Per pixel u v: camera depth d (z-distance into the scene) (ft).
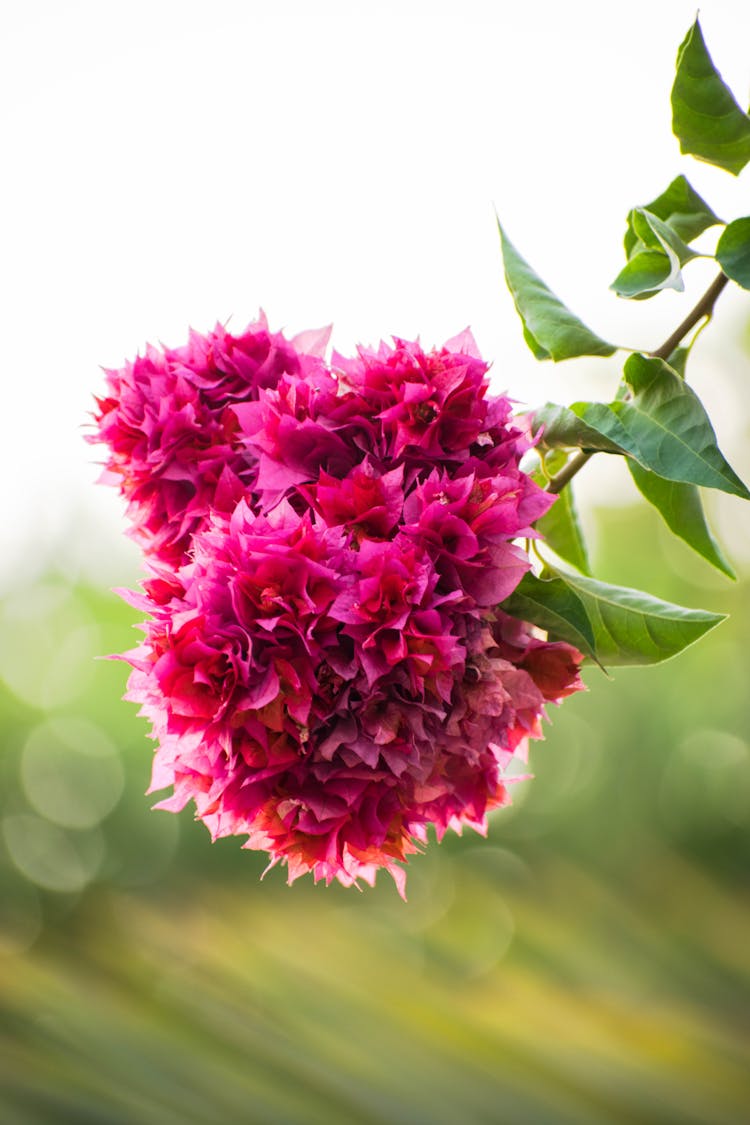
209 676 4.09
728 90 4.91
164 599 4.36
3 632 33.27
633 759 32.48
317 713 4.09
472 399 4.37
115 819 31.73
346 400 4.47
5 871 31.55
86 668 33.06
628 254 5.49
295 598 4.09
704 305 4.99
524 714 4.74
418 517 4.27
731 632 32.24
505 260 5.37
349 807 4.17
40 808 32.07
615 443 4.69
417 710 4.13
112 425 5.09
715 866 30.27
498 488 4.30
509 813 32.45
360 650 4.07
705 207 5.23
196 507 4.87
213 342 5.08
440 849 29.04
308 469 4.51
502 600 4.26
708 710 32.17
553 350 5.08
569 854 31.73
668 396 4.82
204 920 18.90
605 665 4.92
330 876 4.69
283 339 5.06
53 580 33.68
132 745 32.01
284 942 16.74
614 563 34.01
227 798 4.24
